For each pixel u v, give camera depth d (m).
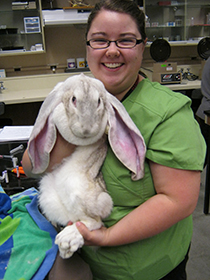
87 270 0.77
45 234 0.84
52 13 2.90
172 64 2.96
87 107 0.70
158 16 3.50
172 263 0.92
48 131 0.77
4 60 3.28
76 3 3.00
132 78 0.91
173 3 3.41
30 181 1.19
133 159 0.80
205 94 2.34
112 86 0.91
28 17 3.00
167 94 0.86
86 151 0.80
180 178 0.78
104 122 0.76
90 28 0.89
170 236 0.90
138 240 0.81
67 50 3.39
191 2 3.56
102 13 0.84
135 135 0.80
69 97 0.73
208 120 1.96
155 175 0.81
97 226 0.75
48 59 3.38
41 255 0.78
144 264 0.87
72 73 3.27
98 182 0.79
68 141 0.76
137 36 0.87
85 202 0.73
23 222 0.89
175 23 3.53
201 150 0.82
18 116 3.50
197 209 2.16
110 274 0.89
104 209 0.77
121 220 0.80
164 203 0.78
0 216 0.92
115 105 0.80
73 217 0.77
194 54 3.83
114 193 0.83
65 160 0.82
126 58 0.86
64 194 0.77
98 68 0.91
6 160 1.32
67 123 0.73
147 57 3.64
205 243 1.80
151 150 0.81
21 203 0.99
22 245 0.79
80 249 0.92
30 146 0.79
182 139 0.78
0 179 1.20
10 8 3.03
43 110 0.80
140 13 0.89
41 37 3.18
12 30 3.02
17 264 0.74
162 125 0.81
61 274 0.74
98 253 0.88
